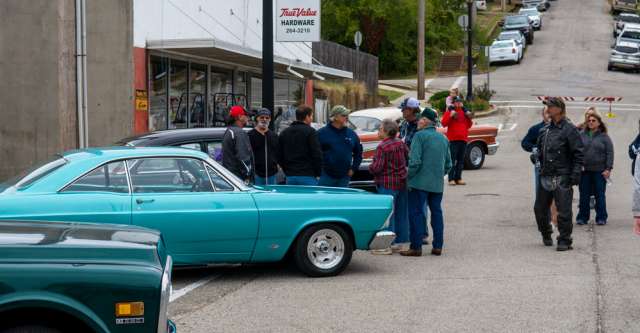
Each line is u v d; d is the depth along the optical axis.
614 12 89.31
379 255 11.81
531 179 21.23
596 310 8.42
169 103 22.19
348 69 41.50
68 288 5.19
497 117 40.34
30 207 8.87
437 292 9.33
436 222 11.73
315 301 8.96
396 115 19.91
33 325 5.25
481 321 8.05
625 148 28.22
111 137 19.53
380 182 11.90
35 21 17.17
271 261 9.98
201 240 9.52
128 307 5.28
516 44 63.09
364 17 65.12
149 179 9.41
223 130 12.88
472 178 21.61
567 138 11.81
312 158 12.51
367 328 7.84
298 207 9.91
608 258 11.24
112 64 19.48
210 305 8.83
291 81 32.66
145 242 5.79
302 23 16.02
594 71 57.03
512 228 14.09
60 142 17.23
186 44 20.44
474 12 71.75
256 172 12.62
